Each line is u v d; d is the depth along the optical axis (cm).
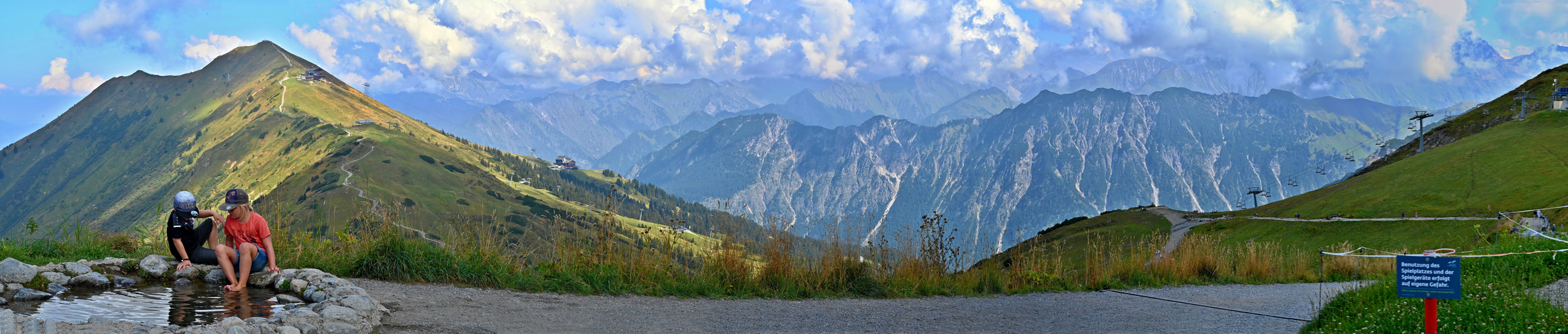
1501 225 4972
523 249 1234
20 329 566
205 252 1030
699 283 1306
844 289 1415
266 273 1000
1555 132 10319
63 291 873
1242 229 10781
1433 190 9438
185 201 989
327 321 739
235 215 1000
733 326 1006
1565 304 953
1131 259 1956
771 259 1402
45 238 1120
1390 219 8725
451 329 816
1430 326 705
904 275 1523
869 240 1541
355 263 1103
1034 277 1700
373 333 761
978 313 1251
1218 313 1296
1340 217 9569
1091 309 1353
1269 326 1122
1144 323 1164
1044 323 1158
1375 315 922
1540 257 1403
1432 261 686
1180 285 1873
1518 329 801
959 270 1650
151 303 837
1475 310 869
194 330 650
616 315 1026
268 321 711
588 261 1274
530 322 911
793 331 990
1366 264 2417
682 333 927
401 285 1068
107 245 1152
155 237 1177
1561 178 7850
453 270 1143
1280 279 2134
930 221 1642
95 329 622
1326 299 1324
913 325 1098
